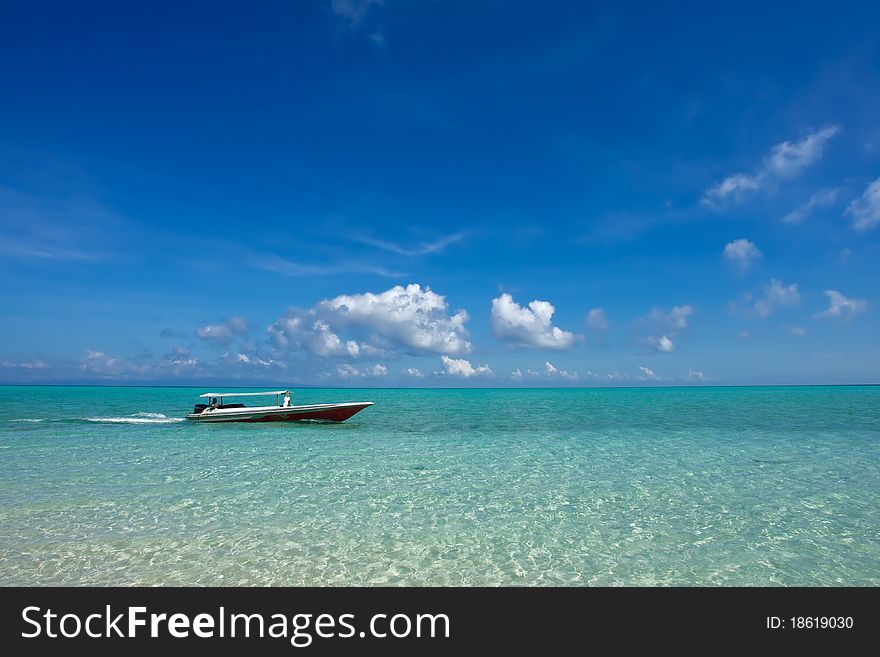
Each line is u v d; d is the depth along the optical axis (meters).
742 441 23.78
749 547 9.49
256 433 26.20
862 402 61.03
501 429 29.53
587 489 13.82
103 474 15.51
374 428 29.95
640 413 42.97
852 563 8.84
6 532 10.05
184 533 10.09
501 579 8.27
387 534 10.12
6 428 28.11
